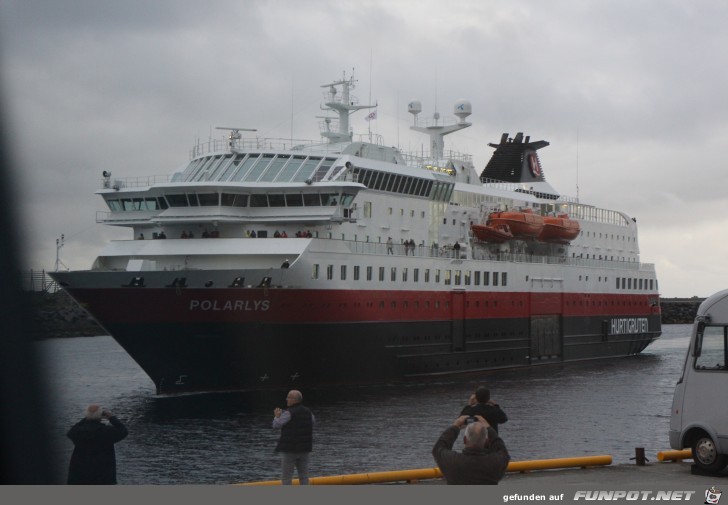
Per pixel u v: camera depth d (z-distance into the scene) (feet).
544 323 224.74
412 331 182.39
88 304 153.79
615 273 257.14
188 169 176.96
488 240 212.02
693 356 75.41
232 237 165.37
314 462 107.24
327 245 162.09
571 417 141.59
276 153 172.55
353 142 188.55
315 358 162.50
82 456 57.72
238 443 120.88
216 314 152.35
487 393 60.34
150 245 165.58
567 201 263.08
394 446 116.88
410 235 192.24
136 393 167.53
